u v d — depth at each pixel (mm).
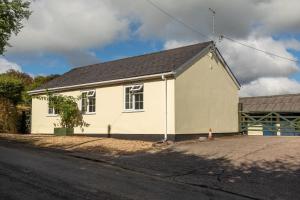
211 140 19938
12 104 29469
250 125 24562
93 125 23734
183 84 20062
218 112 22578
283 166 12648
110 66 26031
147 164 13539
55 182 9969
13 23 17484
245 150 15836
